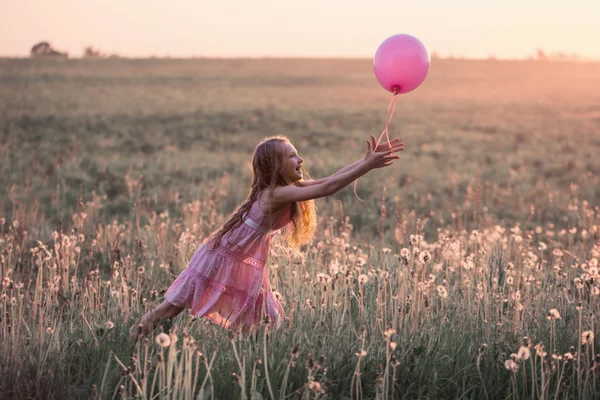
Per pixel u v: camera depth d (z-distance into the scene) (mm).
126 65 65125
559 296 4559
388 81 4246
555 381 3537
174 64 68562
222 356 3678
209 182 14250
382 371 3418
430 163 18703
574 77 62312
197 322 4141
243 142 23453
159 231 7270
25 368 3521
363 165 3717
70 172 15078
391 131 27047
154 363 3584
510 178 15984
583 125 29656
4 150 18609
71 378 3600
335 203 11312
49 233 8414
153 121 28984
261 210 4039
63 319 4504
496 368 3695
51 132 24203
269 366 3566
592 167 17969
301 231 4332
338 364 3633
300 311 4281
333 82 52750
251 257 4090
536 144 23641
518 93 47000
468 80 57531
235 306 4047
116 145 21688
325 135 25609
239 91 44188
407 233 8055
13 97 35469
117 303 4523
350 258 5254
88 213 9711
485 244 6098
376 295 4734
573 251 7047
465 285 4621
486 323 4055
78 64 63812
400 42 4219
